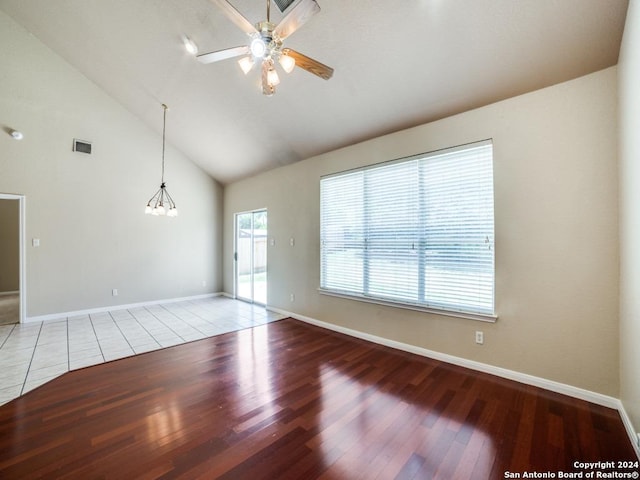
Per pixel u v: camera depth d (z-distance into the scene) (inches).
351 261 154.8
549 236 95.6
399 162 134.0
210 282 257.1
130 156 208.7
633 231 69.7
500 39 87.6
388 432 76.2
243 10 101.7
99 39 149.1
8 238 251.3
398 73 107.6
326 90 126.2
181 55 137.9
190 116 184.5
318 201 172.6
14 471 62.2
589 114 88.5
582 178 89.8
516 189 101.6
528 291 99.8
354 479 61.0
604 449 69.7
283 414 84.1
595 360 88.3
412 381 103.9
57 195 179.9
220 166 231.5
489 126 107.4
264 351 132.9
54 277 180.1
